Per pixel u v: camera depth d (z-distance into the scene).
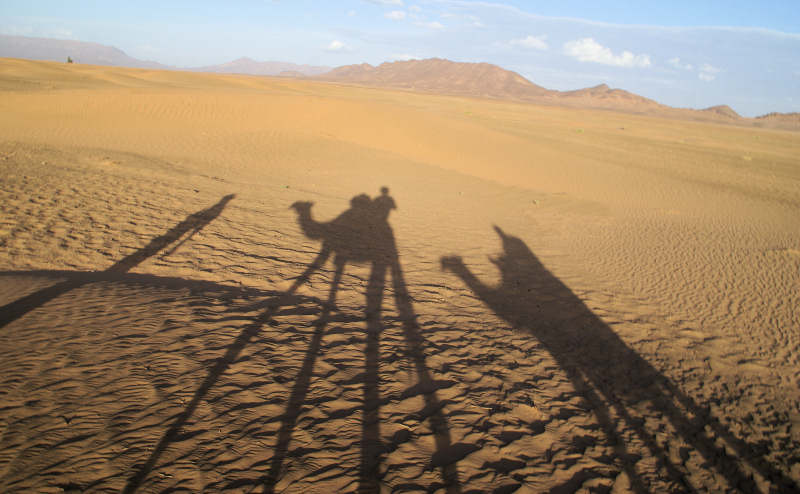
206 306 4.88
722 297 8.25
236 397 3.24
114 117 21.88
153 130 20.64
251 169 15.83
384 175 17.44
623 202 16.34
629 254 10.62
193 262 6.74
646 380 5.11
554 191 17.47
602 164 22.72
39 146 14.93
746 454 3.91
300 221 10.21
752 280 9.20
